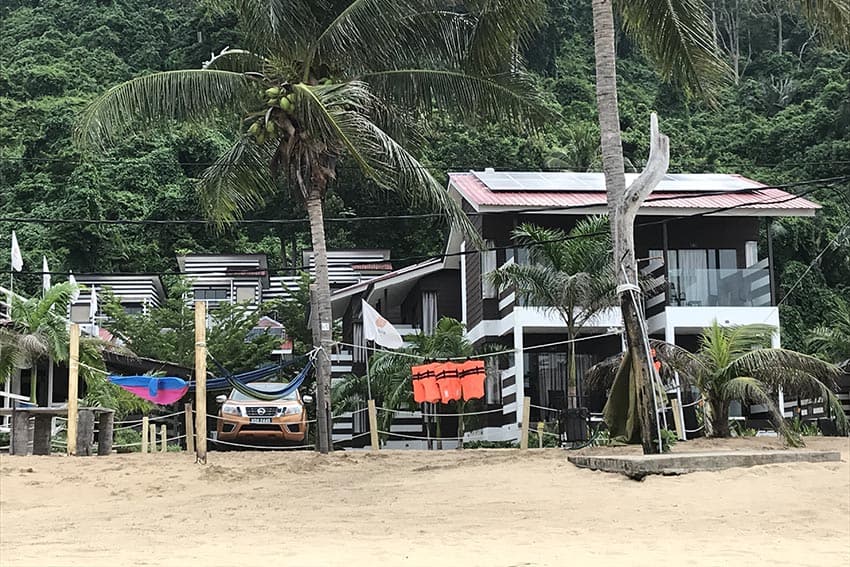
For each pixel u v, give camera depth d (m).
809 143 42.06
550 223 23.95
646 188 12.17
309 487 10.84
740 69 52.84
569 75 51.06
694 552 6.34
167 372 23.52
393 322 31.42
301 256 45.34
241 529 7.73
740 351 17.52
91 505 9.74
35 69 48.91
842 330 29.72
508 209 22.75
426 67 16.73
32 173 44.72
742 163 42.12
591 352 24.12
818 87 45.81
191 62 49.72
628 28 13.69
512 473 11.05
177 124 18.50
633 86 51.16
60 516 8.90
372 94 16.19
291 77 16.17
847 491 9.50
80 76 49.56
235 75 16.36
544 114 16.86
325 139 16.25
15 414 13.92
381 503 9.44
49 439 15.52
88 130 15.69
